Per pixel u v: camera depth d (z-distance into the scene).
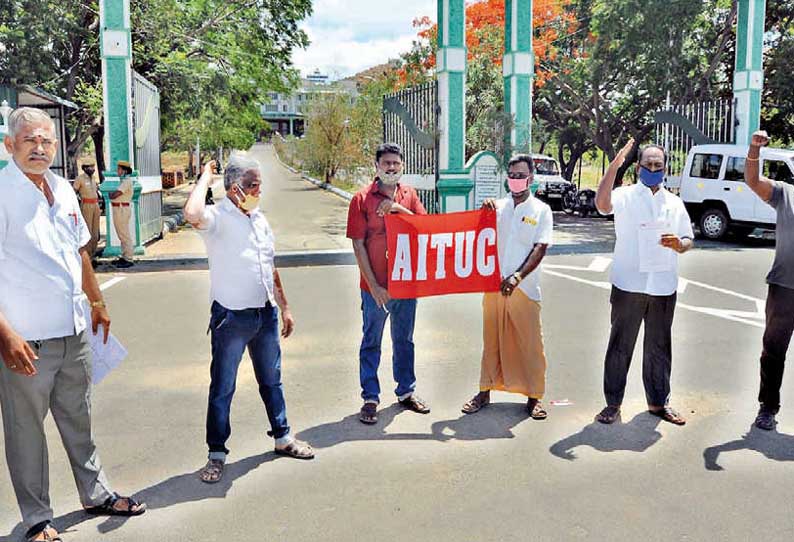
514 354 5.08
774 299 4.71
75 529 3.53
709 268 11.77
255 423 4.95
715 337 7.29
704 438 4.66
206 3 20.22
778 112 22.77
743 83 17.00
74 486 4.01
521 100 15.09
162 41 18.48
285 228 18.14
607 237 16.33
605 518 3.61
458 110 14.59
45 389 3.32
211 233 4.00
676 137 18.55
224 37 20.56
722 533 3.46
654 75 21.03
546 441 4.62
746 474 4.12
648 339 4.95
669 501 3.79
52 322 3.32
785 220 4.67
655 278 4.79
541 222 4.93
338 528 3.53
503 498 3.83
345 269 11.89
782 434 4.73
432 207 15.59
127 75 12.41
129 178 12.11
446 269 4.96
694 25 20.78
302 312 8.52
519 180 4.89
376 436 4.72
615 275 4.89
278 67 23.91
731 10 20.16
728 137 17.45
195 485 4.00
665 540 3.40
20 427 3.31
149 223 14.91
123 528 3.54
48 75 17.02
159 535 3.48
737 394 5.55
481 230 4.96
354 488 3.96
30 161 3.21
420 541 3.40
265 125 28.81
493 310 5.08
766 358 4.77
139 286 10.33
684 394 5.55
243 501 3.82
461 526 3.54
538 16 23.97
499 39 21.77
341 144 37.06
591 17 23.53
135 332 7.55
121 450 4.51
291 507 3.75
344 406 5.30
